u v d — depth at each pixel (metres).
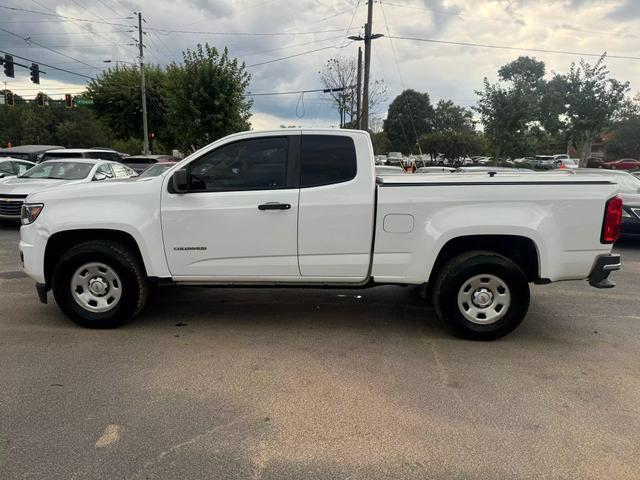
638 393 3.58
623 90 23.42
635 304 5.88
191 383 3.66
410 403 3.40
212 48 25.19
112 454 2.80
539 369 3.97
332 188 4.48
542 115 26.83
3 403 3.34
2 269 7.22
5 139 65.06
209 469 2.68
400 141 68.25
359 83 28.70
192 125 25.39
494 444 2.93
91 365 3.95
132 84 46.84
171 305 5.61
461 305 4.50
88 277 4.70
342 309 5.53
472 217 4.38
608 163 45.84
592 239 4.44
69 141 54.03
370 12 23.98
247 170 4.59
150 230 4.57
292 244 4.54
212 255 4.60
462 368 3.98
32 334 4.62
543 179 4.43
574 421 3.19
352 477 2.63
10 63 24.41
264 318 5.19
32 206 4.71
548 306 5.77
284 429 3.07
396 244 4.49
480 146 45.81
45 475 2.61
